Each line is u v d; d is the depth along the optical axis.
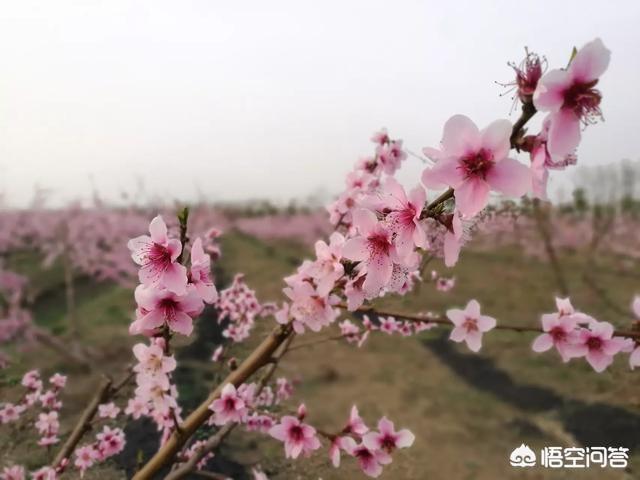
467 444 4.38
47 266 9.68
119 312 8.15
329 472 2.85
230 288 2.89
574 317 1.54
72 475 2.67
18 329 6.55
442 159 0.99
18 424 2.96
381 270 1.17
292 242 20.47
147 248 1.19
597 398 5.06
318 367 6.09
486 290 9.76
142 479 1.49
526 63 0.98
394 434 1.58
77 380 4.92
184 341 1.44
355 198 2.12
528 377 5.88
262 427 2.19
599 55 0.89
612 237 14.09
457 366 6.34
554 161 0.98
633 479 3.78
